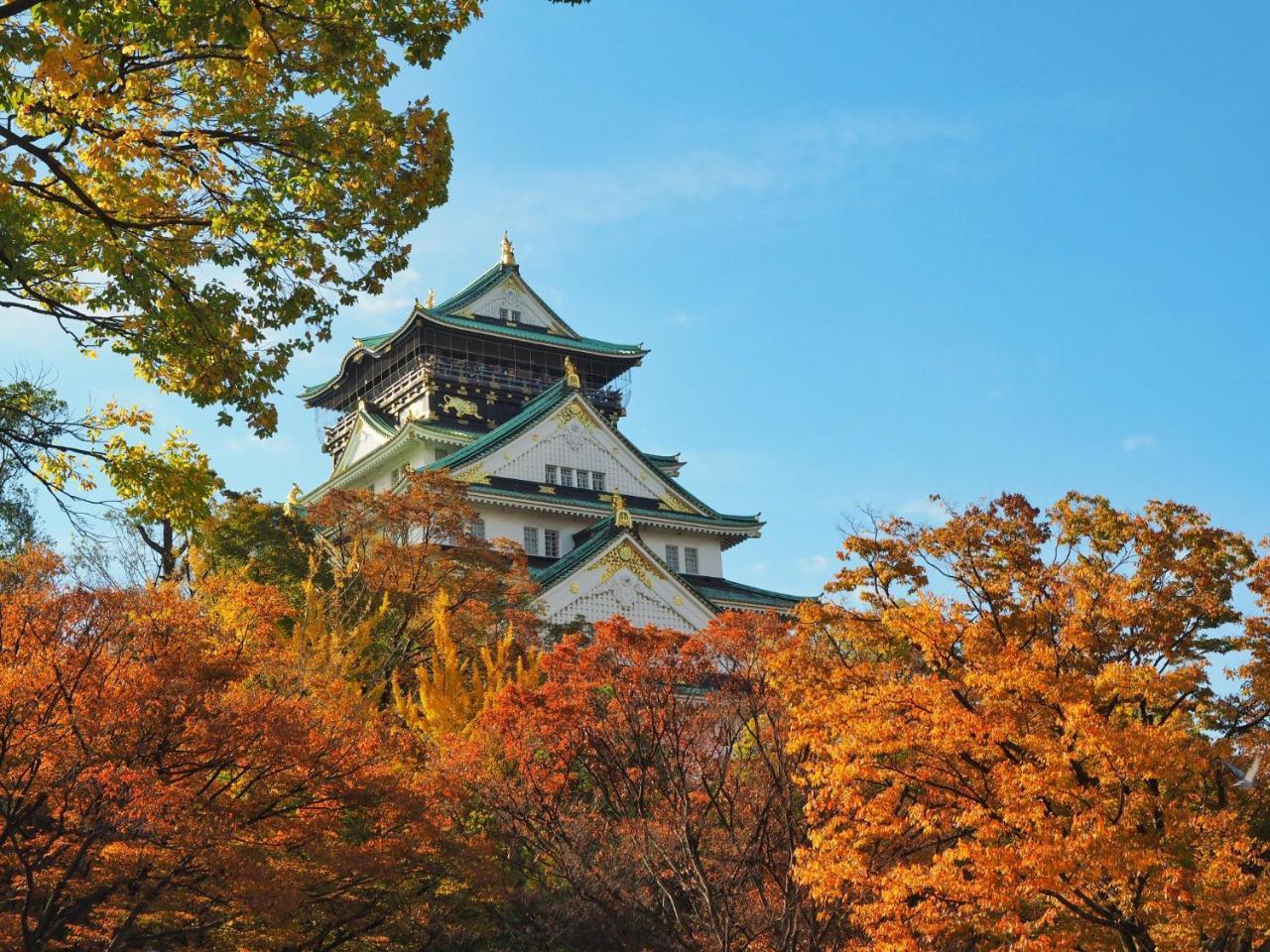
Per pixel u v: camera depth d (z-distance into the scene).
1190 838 22.80
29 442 20.19
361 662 47.03
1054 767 21.86
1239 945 24.92
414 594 51.94
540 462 80.94
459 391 89.56
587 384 98.19
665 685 35.62
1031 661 23.22
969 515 25.31
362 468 87.44
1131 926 22.48
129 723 23.53
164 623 26.09
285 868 25.16
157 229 20.09
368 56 19.33
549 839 34.09
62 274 19.59
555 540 79.31
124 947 25.02
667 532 83.94
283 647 38.00
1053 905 23.70
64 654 24.09
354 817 28.75
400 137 19.88
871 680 26.17
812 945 29.69
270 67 18.92
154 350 19.77
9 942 22.59
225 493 54.38
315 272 20.41
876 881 23.94
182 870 24.03
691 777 36.62
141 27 17.17
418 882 29.62
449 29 19.14
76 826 22.50
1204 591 23.77
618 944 31.59
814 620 26.45
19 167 18.53
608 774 36.16
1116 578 24.03
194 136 19.23
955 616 25.16
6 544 44.97
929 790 24.52
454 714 41.06
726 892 30.56
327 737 27.05
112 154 18.94
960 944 27.38
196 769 24.67
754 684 34.50
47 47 16.61
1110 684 22.22
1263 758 22.70
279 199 19.73
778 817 33.31
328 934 29.69
